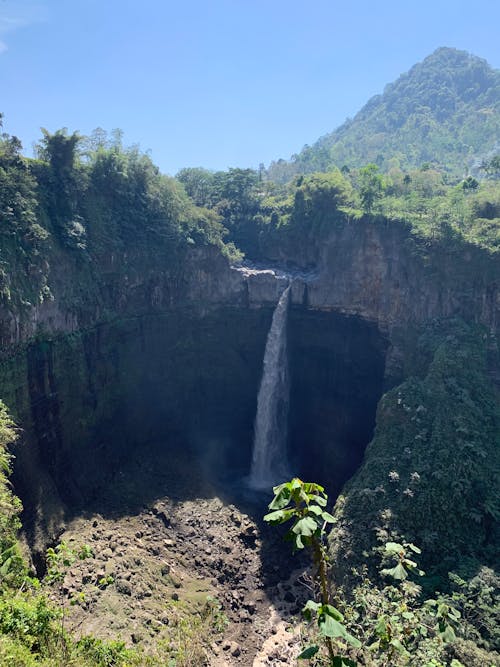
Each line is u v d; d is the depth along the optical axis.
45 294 44.41
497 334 47.84
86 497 46.69
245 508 49.72
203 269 61.72
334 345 61.09
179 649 30.62
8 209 42.97
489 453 38.28
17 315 41.00
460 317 48.88
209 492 50.28
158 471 52.09
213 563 41.62
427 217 54.81
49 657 19.16
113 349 54.22
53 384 45.81
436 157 182.75
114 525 43.31
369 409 57.88
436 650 17.62
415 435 39.97
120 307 55.09
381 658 16.88
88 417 50.31
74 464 47.81
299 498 8.73
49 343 45.25
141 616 32.88
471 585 28.50
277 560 43.19
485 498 35.25
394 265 54.03
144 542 42.06
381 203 60.75
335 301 59.56
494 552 32.56
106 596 33.81
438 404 41.41
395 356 52.97
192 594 37.50
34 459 42.88
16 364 41.38
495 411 41.88
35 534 38.81
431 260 50.94
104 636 30.06
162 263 58.56
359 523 34.88
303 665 28.42
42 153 52.09
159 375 59.47
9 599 22.03
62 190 51.12
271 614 37.81
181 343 61.28
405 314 52.94
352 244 58.28
